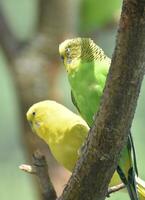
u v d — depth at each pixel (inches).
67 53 125.0
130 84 118.6
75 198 121.0
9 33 137.9
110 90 118.9
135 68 118.4
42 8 138.1
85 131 125.0
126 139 119.6
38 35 138.2
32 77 137.7
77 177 120.6
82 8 137.4
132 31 117.9
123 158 123.0
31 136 137.4
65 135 125.1
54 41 137.9
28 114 125.9
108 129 119.3
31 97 137.6
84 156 120.3
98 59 124.8
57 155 125.8
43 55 137.9
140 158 143.4
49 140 125.7
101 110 119.3
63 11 137.9
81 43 125.0
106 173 120.3
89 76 124.5
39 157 122.6
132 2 117.5
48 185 123.0
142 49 118.2
